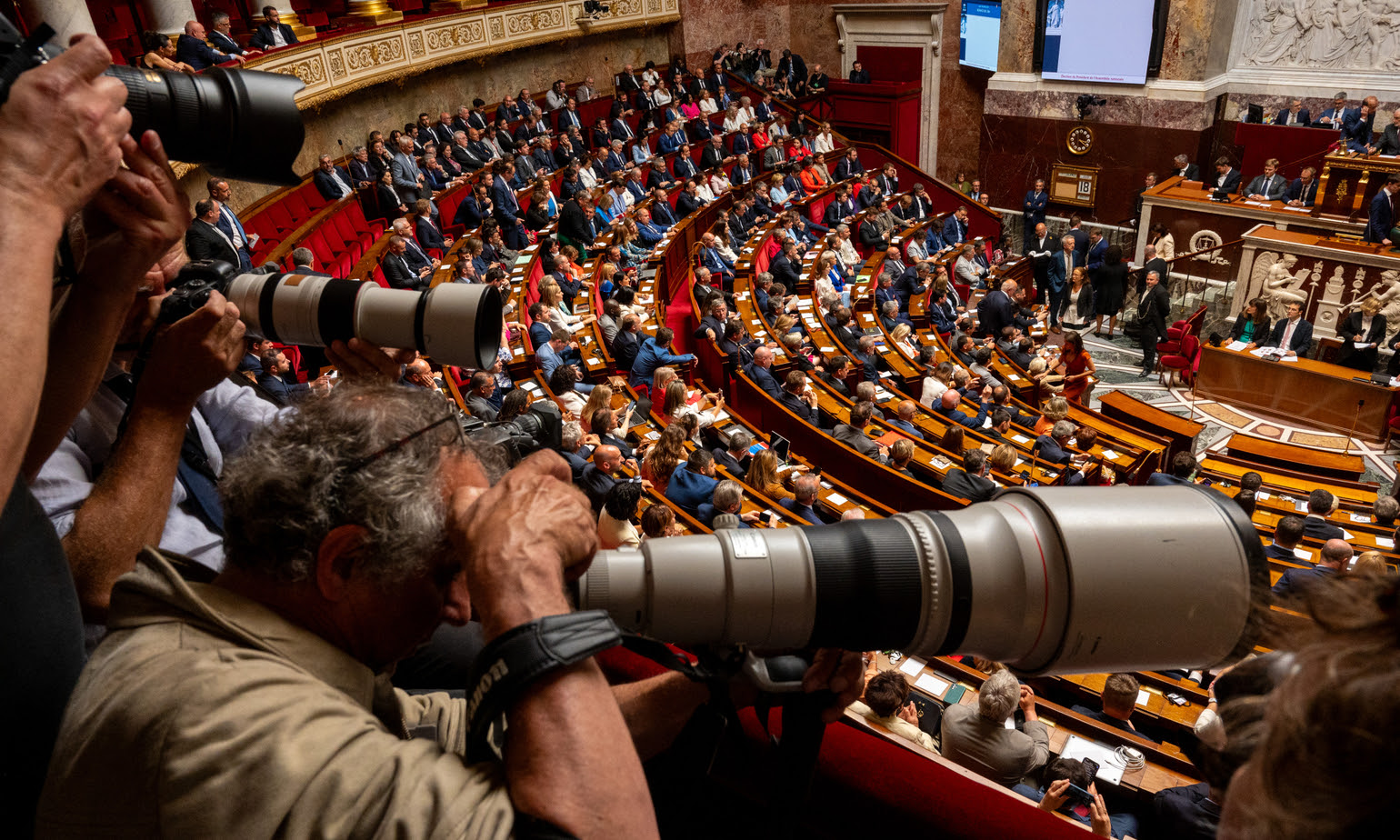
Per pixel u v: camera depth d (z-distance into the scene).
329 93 14.11
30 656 1.14
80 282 1.36
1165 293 14.59
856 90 22.44
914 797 1.64
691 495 7.15
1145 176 19.36
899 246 17.28
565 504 1.01
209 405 2.05
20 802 1.14
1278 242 14.80
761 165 19.94
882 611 1.23
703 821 1.76
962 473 8.38
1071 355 13.04
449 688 1.85
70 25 8.70
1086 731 4.91
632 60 21.91
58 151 0.97
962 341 13.22
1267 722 0.64
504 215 14.28
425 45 16.36
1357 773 0.55
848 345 12.23
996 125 21.12
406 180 14.17
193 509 1.89
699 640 1.28
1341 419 12.69
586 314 11.32
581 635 0.89
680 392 9.05
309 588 1.05
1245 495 8.80
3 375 0.85
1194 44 17.94
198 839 0.86
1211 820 3.72
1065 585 1.19
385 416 1.08
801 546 1.28
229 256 2.07
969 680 5.31
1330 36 17.28
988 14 20.42
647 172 17.94
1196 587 1.18
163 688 0.91
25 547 1.16
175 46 11.42
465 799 0.84
